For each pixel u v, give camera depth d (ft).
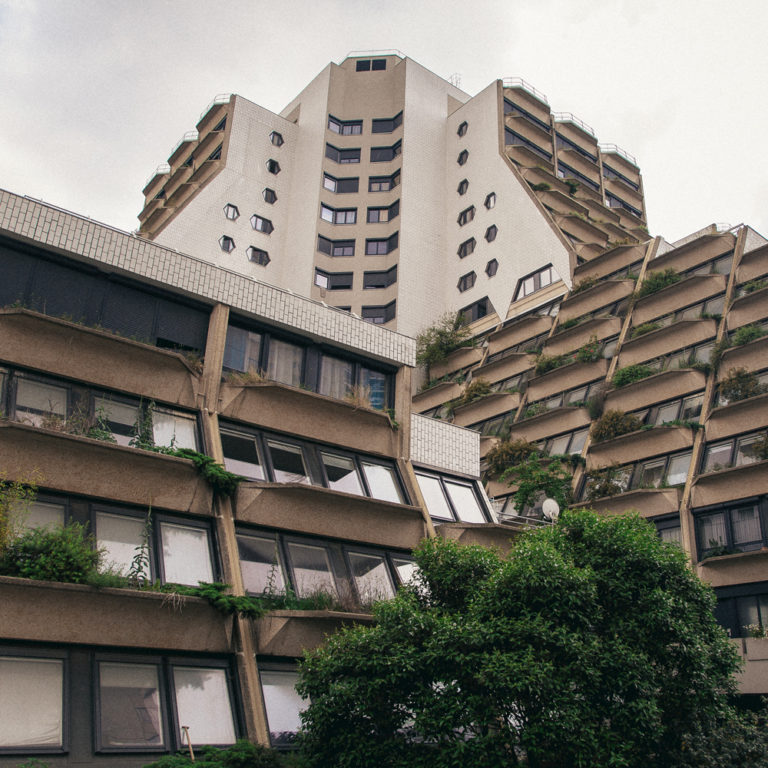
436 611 45.65
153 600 46.06
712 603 50.06
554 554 45.29
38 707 40.75
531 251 187.73
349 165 224.33
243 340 64.80
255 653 49.75
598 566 48.67
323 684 43.96
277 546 56.80
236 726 46.78
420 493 67.97
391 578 61.46
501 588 45.03
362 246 213.05
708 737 51.90
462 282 205.26
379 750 41.65
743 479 106.32
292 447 63.41
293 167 225.56
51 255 56.24
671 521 112.47
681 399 126.21
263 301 65.92
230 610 48.49
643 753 45.60
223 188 207.00
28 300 54.49
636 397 131.64
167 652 47.16
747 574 99.14
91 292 57.47
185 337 61.31
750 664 73.56
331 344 69.67
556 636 42.39
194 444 57.62
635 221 236.43
